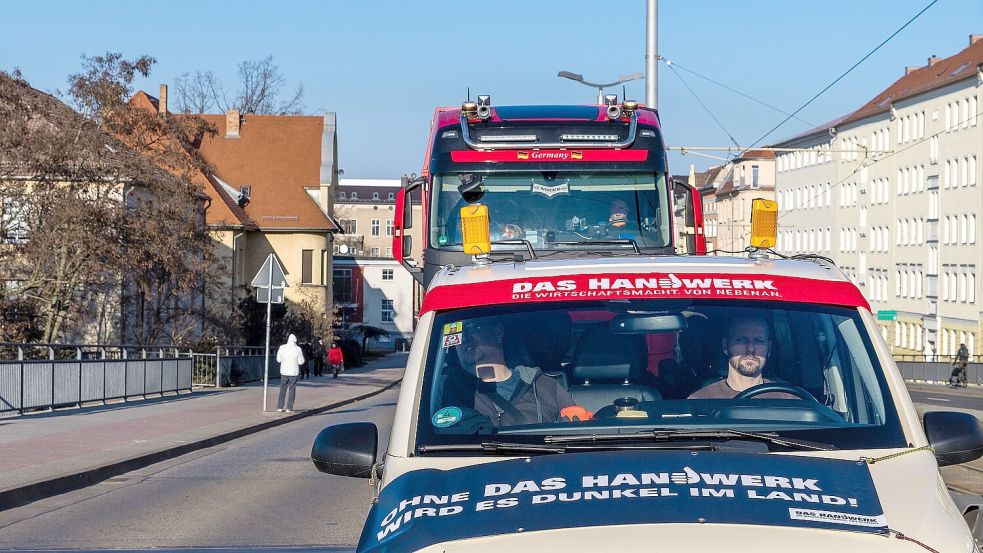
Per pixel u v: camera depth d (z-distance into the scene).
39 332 31.97
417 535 2.82
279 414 23.77
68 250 31.47
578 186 12.44
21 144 30.55
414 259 13.19
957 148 62.00
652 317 3.90
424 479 3.19
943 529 2.78
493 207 12.41
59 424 19.27
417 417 3.61
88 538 9.20
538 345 3.85
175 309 38.50
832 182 80.69
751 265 4.14
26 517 10.44
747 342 3.83
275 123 70.06
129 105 33.22
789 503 2.81
